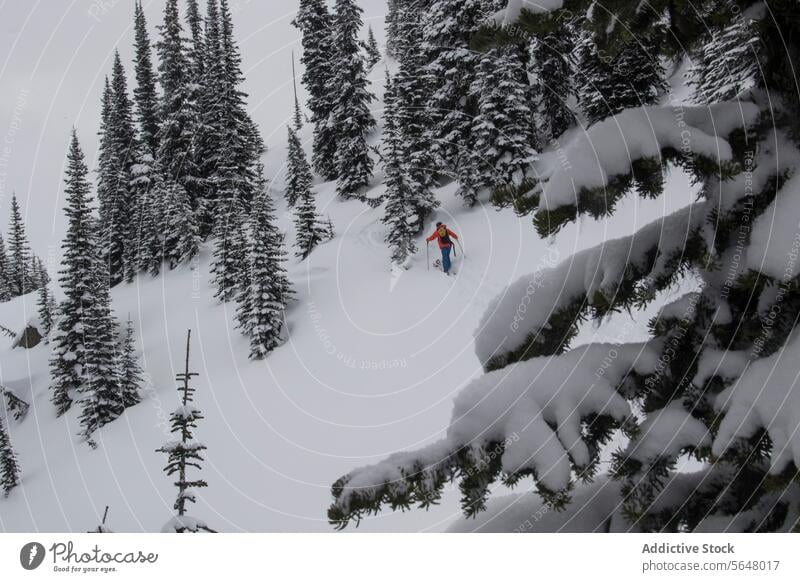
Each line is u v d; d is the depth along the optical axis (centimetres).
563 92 1950
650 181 193
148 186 3459
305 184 3198
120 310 2870
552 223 188
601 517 237
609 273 204
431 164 2038
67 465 1812
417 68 2094
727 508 207
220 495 1148
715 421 189
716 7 190
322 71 3528
